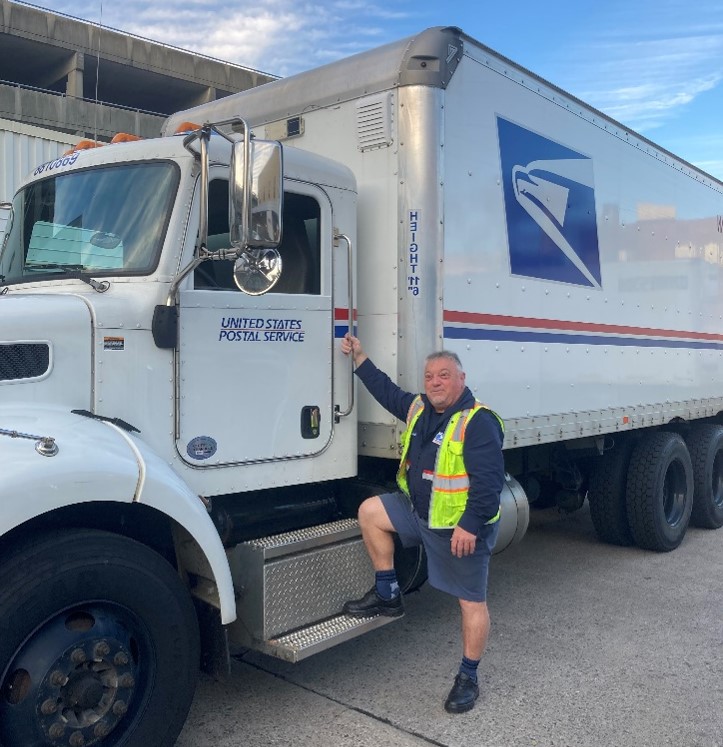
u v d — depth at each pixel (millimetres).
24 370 2914
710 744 3393
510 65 4777
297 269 3791
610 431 5930
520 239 4852
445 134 4156
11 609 2525
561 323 5293
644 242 6441
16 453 2633
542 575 6035
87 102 26500
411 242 4035
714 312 7766
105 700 2781
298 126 4484
